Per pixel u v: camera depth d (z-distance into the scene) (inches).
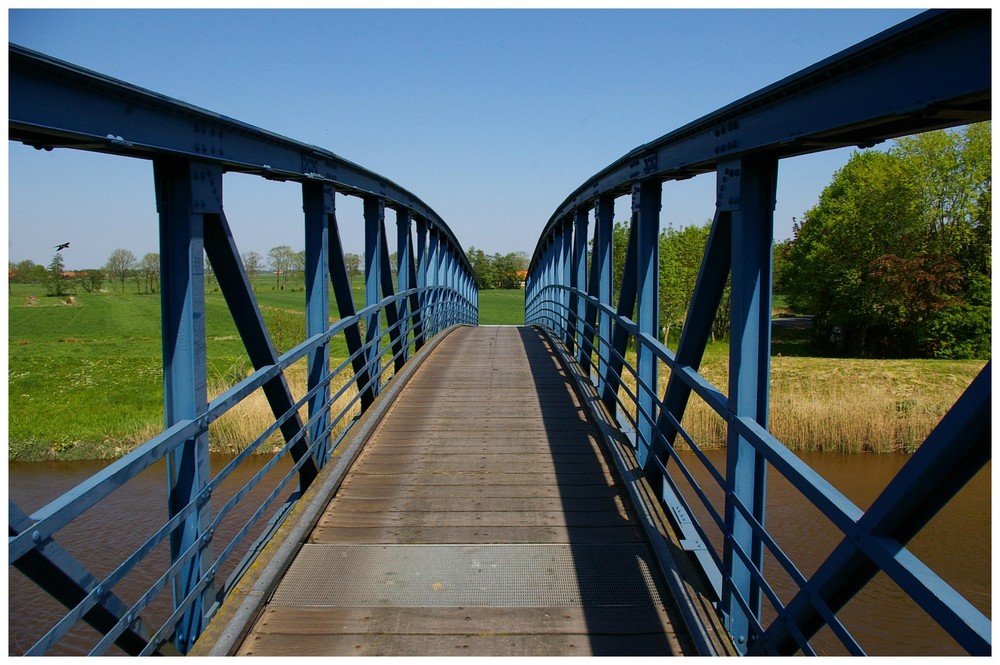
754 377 117.3
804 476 87.5
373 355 266.5
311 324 193.5
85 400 671.1
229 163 129.0
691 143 148.9
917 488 66.3
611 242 274.2
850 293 1027.3
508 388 304.2
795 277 1184.2
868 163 1055.6
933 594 60.6
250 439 475.2
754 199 118.3
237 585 125.9
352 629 116.9
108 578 86.2
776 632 99.7
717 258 136.3
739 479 118.0
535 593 128.9
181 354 113.7
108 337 1226.0
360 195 259.0
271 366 143.4
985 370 59.1
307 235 193.8
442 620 119.7
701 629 112.9
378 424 245.3
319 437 182.5
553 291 483.2
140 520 347.9
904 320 992.9
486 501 173.6
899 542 72.8
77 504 79.5
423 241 420.8
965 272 967.0
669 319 1210.0
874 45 77.5
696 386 135.1
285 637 114.5
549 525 158.9
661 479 172.7
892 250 996.6
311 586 131.5
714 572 146.7
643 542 149.9
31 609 264.5
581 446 217.8
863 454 475.2
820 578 85.0
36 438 517.3
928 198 981.2
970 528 335.0
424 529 157.2
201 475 115.6
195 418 112.7
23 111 79.3
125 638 104.6
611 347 233.0
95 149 100.0
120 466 87.9
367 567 138.9
